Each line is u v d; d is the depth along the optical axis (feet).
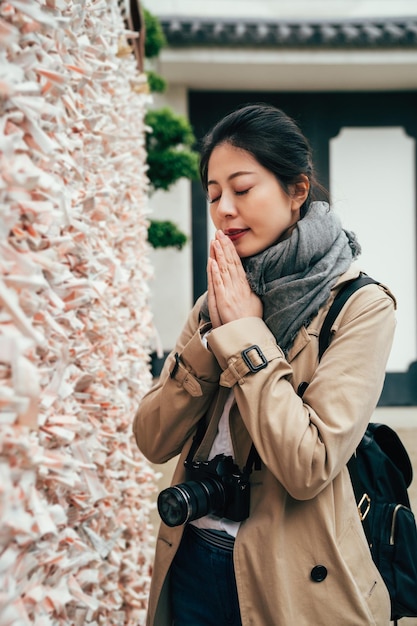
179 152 16.26
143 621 6.72
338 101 25.50
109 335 5.74
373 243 25.43
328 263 3.95
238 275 4.03
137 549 7.28
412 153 25.44
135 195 8.27
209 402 4.30
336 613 3.74
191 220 25.14
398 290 25.34
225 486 3.93
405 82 24.54
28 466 2.83
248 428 3.71
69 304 3.83
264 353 3.78
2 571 2.74
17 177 2.69
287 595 3.71
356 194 25.52
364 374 3.74
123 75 7.36
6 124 2.87
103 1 5.12
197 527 4.22
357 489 4.10
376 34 21.81
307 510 3.82
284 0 25.40
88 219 4.65
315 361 3.92
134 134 8.52
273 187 4.00
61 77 3.31
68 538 3.86
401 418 21.83
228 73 23.43
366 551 3.93
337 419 3.64
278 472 3.64
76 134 4.42
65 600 3.47
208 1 25.41
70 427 3.57
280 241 4.22
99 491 4.21
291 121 4.11
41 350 3.34
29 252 3.11
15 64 2.98
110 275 5.63
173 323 24.39
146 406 4.53
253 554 3.81
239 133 3.98
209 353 4.02
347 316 3.91
